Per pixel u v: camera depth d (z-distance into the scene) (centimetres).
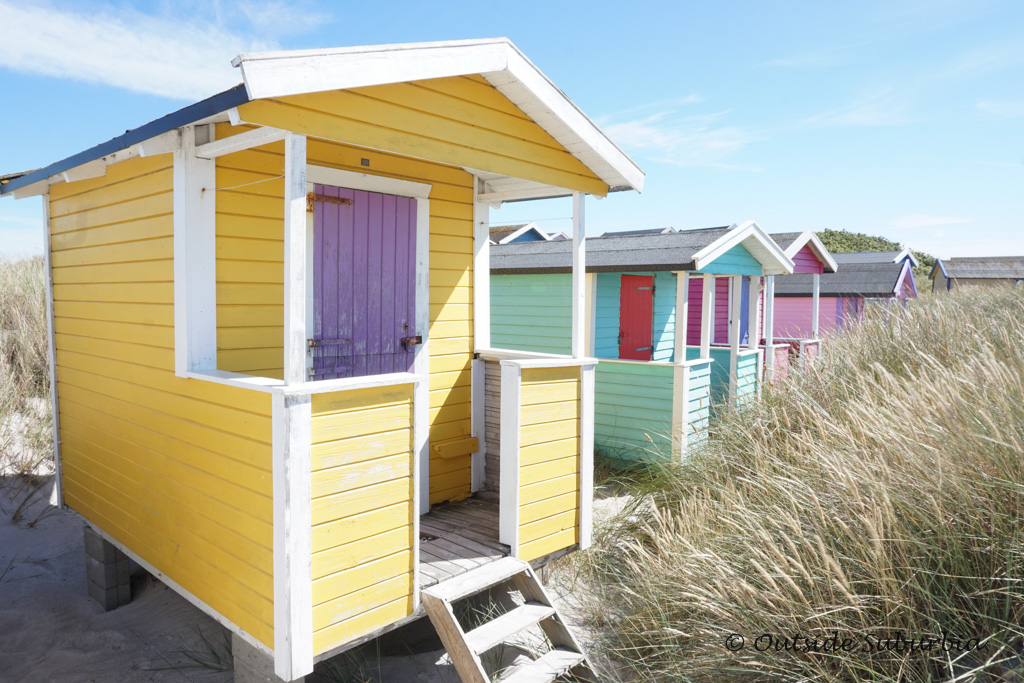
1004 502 369
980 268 2917
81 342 514
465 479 561
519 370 432
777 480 455
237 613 344
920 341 710
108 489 479
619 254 940
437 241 529
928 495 371
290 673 309
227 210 396
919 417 441
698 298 1303
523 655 446
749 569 394
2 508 625
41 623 487
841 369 692
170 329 396
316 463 318
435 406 532
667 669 380
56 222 548
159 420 409
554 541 467
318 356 445
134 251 434
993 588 339
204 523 367
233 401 339
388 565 353
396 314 497
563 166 477
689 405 878
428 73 362
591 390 491
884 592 342
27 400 785
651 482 625
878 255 2234
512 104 438
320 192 443
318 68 310
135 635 477
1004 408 409
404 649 468
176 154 381
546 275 994
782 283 2089
